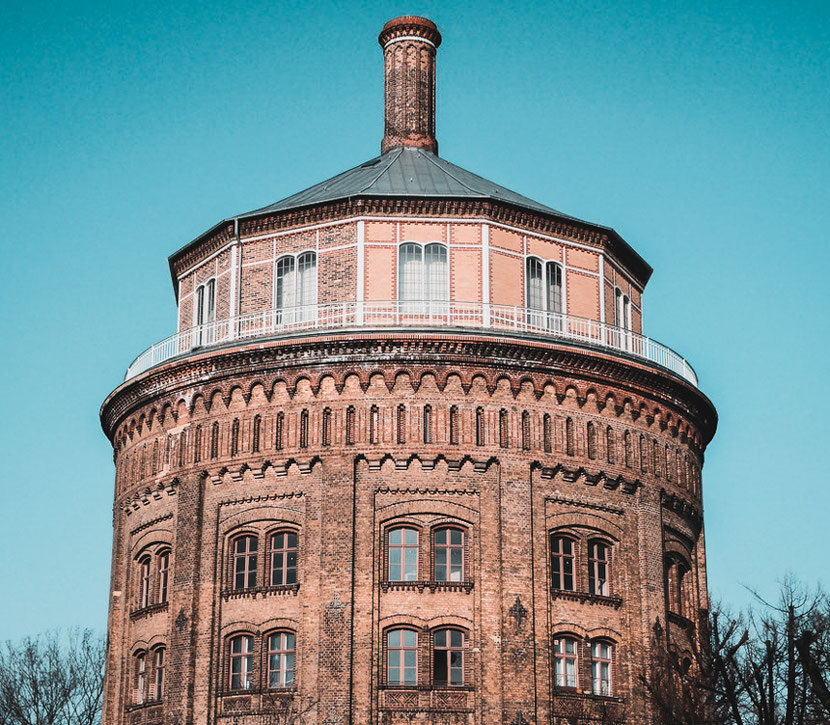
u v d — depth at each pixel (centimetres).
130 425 5625
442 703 4778
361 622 4828
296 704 4791
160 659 5212
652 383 5434
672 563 5431
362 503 4962
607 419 5303
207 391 5309
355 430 5041
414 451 5009
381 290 5369
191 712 4953
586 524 5144
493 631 4859
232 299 5588
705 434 5850
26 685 8331
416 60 6456
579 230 5694
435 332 5088
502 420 5100
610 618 5097
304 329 5247
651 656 5106
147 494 5422
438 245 5438
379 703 4762
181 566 5153
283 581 4988
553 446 5147
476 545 4947
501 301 5416
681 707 4834
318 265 5466
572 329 5559
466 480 5009
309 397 5119
